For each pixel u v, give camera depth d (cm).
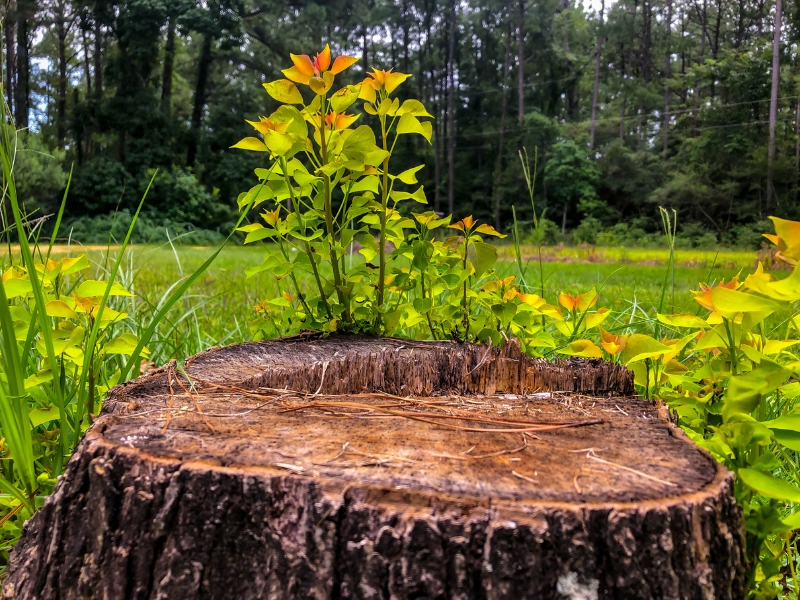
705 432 150
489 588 86
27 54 1812
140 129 2934
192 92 3491
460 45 4409
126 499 99
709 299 132
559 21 4366
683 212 2991
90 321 157
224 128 3203
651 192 3328
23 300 185
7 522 146
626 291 577
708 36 4241
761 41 3080
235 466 98
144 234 2256
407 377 160
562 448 111
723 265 1266
